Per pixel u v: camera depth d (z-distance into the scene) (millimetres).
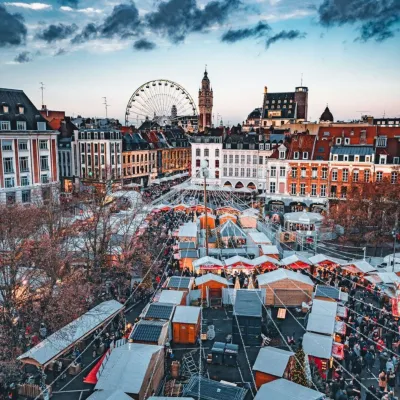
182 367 28938
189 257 46531
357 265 42125
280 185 84312
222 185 104875
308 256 50281
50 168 82812
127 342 29125
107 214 48719
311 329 30250
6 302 29188
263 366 25391
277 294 38500
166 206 67000
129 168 115188
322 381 26609
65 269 37062
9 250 34688
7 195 73938
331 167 80125
